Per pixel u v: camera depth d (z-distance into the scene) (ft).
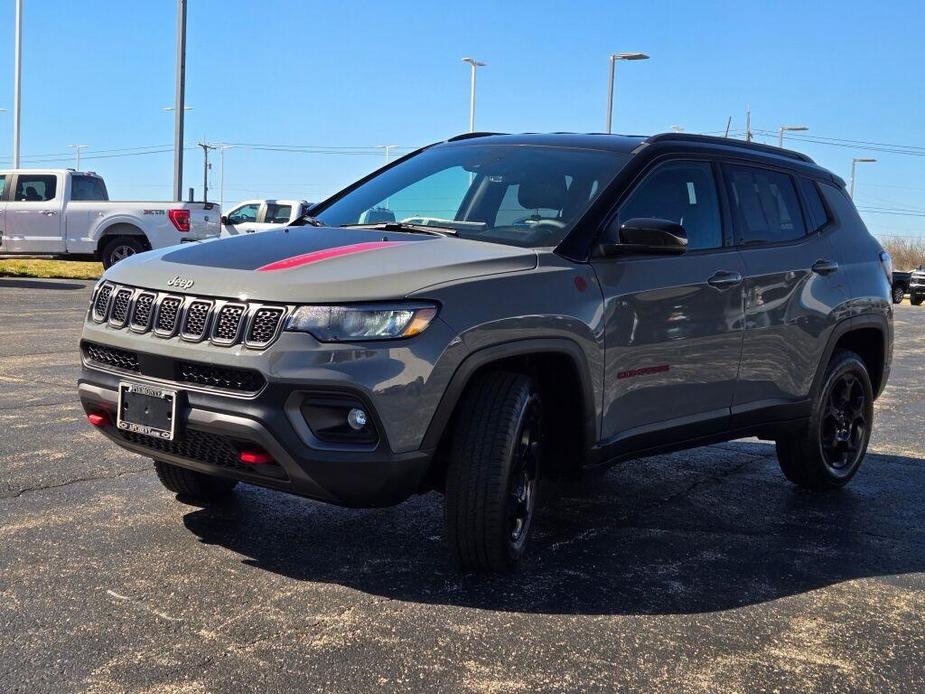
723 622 11.33
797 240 17.21
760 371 16.06
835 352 18.17
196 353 11.14
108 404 12.09
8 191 59.67
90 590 11.26
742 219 16.10
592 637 10.66
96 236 59.21
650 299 13.82
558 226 13.47
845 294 17.79
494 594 11.80
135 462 17.11
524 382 12.17
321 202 16.21
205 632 10.28
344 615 10.91
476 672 9.65
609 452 13.58
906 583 13.04
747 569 13.32
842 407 18.20
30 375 25.44
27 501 14.55
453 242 12.83
